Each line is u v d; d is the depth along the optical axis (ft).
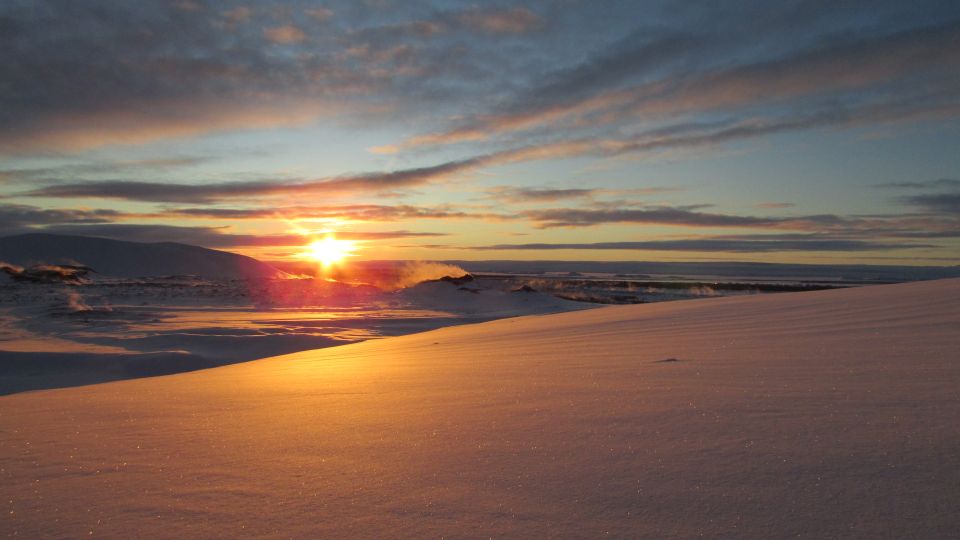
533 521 4.78
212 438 8.56
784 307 27.53
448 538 4.56
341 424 9.19
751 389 9.68
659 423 7.72
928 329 15.48
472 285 158.92
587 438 7.22
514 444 7.20
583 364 15.39
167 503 5.69
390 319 104.12
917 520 4.24
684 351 16.37
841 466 5.46
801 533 4.18
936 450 5.68
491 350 22.97
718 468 5.70
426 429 8.41
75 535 4.99
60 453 7.89
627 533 4.43
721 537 4.23
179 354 56.75
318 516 5.18
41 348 62.34
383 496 5.60
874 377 9.80
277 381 16.76
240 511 5.40
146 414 11.15
